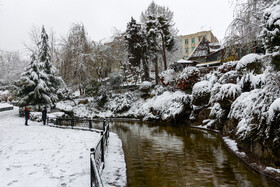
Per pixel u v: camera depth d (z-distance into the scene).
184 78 23.08
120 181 5.56
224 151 9.12
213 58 34.56
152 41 34.94
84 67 33.53
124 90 37.03
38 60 29.86
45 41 30.45
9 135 12.85
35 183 5.02
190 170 6.78
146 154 9.02
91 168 4.24
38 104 26.80
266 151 6.61
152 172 6.64
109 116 30.44
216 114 14.63
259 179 5.79
